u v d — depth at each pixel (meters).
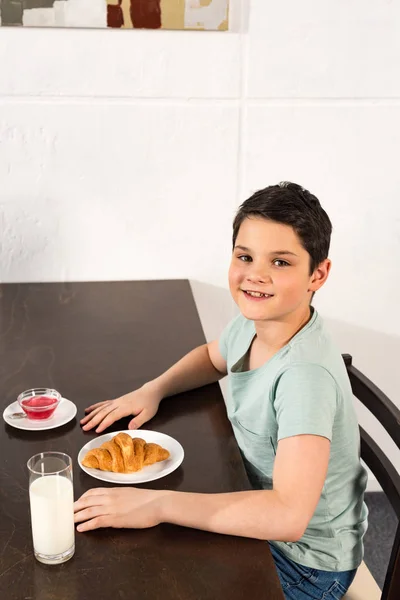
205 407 1.33
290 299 1.08
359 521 1.22
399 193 2.05
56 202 1.99
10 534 0.96
